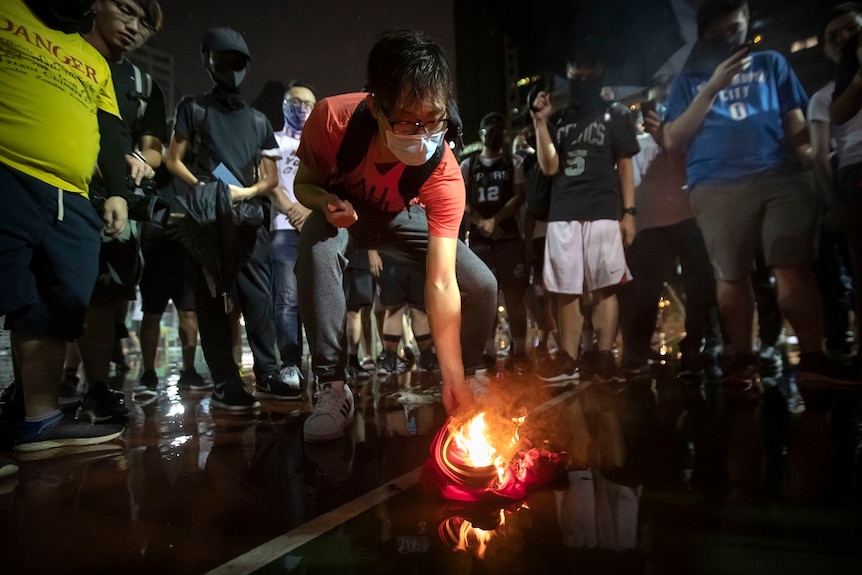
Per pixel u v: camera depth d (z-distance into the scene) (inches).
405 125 63.7
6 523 50.2
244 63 130.7
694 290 150.0
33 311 77.1
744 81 138.3
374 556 41.9
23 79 74.3
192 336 161.9
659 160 163.8
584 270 154.2
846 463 65.6
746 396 117.8
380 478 63.8
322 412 86.0
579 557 41.1
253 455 75.8
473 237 194.9
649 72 207.8
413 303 200.7
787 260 134.3
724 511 50.7
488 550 42.6
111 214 91.4
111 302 101.8
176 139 127.6
